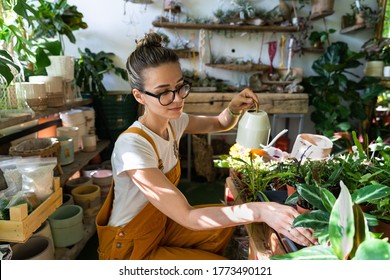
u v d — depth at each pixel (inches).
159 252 40.9
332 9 102.3
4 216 41.4
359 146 39.1
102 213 41.9
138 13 109.5
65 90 78.5
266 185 40.3
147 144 35.9
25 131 74.3
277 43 115.3
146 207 38.3
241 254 46.2
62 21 82.2
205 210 29.8
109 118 102.5
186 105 100.4
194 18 110.4
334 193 31.0
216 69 115.1
